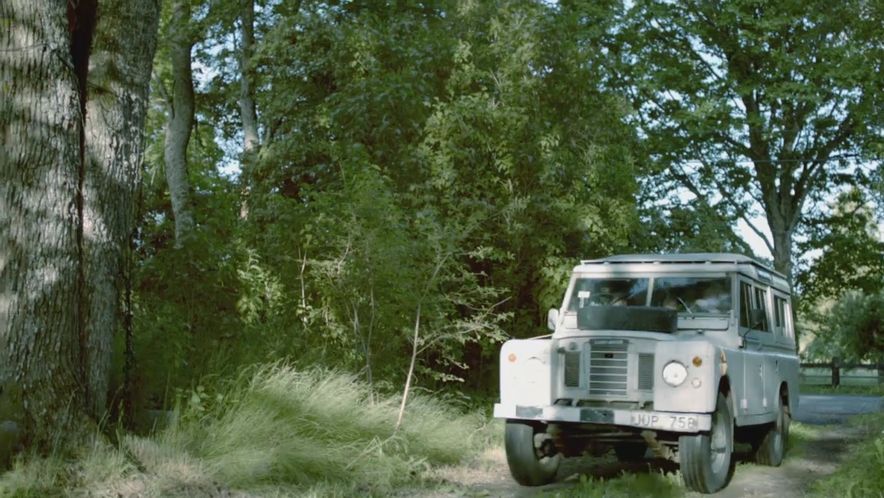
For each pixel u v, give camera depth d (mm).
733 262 10312
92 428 7973
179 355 10000
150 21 9211
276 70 17141
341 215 12148
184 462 8086
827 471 10500
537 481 9266
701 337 9656
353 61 16047
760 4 28281
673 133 29969
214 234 12219
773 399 10945
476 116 14664
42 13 7941
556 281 14711
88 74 8891
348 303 11922
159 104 27594
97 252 8641
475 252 13031
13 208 7820
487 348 14547
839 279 32344
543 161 14867
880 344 34688
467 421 12102
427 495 8383
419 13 20453
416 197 14336
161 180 26672
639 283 10406
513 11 16047
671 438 9016
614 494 8469
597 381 8828
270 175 17141
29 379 7719
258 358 10641
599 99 16750
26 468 7336
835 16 28141
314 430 9258
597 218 15141
